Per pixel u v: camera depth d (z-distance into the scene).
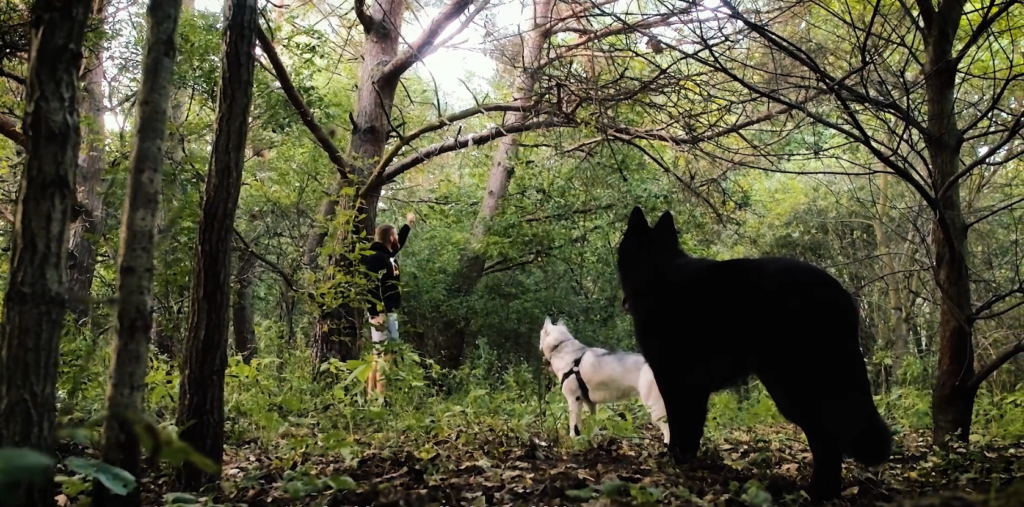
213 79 9.47
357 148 11.53
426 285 15.30
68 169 2.58
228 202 4.04
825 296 4.25
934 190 5.79
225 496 3.92
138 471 2.97
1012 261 8.18
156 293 6.68
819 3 5.89
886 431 4.08
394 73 11.58
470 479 4.43
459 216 16.58
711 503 3.77
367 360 7.30
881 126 7.41
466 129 16.19
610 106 7.98
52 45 2.55
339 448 5.02
